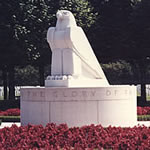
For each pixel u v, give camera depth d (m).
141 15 43.34
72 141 17.88
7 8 41.25
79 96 21.67
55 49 23.45
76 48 22.94
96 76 23.91
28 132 19.42
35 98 22.44
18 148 16.77
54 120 21.81
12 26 41.22
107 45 45.16
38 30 41.94
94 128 19.62
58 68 23.25
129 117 22.67
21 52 41.69
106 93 21.97
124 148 16.50
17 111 31.45
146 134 18.39
